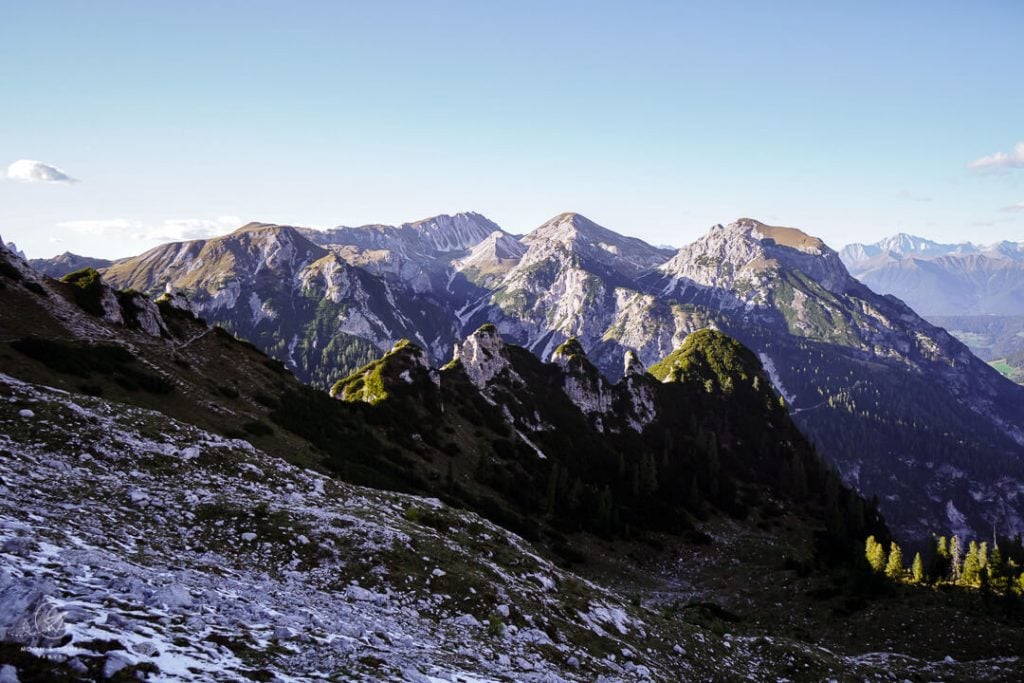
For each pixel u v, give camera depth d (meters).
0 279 76.69
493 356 158.88
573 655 28.59
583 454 143.12
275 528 30.27
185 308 105.56
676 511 125.44
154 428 40.41
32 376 60.53
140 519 27.52
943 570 88.94
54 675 9.14
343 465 75.06
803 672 41.91
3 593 11.08
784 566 98.19
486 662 22.48
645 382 189.50
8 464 28.08
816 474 164.25
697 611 70.62
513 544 43.84
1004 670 51.41
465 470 106.75
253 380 92.06
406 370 127.19
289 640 15.85
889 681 45.28
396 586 28.66
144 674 10.27
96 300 85.88
